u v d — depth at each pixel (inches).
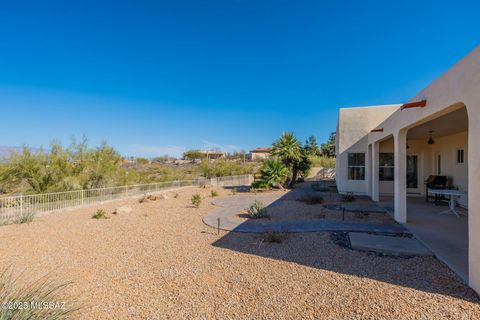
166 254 207.2
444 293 135.4
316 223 295.4
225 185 871.7
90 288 150.0
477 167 134.2
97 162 548.7
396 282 149.3
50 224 324.2
